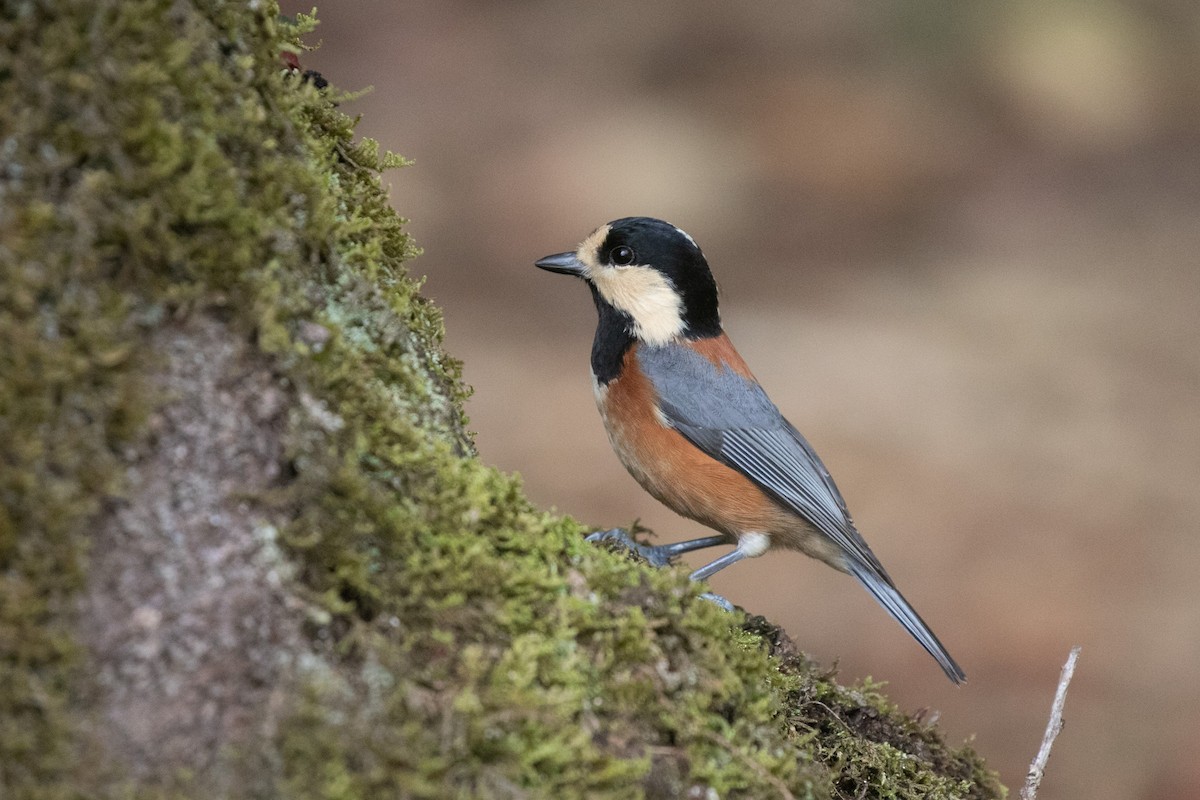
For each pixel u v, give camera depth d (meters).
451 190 28.33
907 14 34.59
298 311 4.59
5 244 4.01
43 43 4.10
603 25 35.06
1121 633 16.28
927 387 22.30
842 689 7.01
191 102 4.44
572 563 5.04
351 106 30.59
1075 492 19.30
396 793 4.09
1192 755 14.17
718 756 4.88
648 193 28.45
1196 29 35.38
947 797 6.74
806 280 26.70
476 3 35.31
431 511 4.74
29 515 3.93
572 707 4.49
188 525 4.11
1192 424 21.38
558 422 20.75
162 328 4.21
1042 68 33.97
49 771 3.86
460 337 23.91
